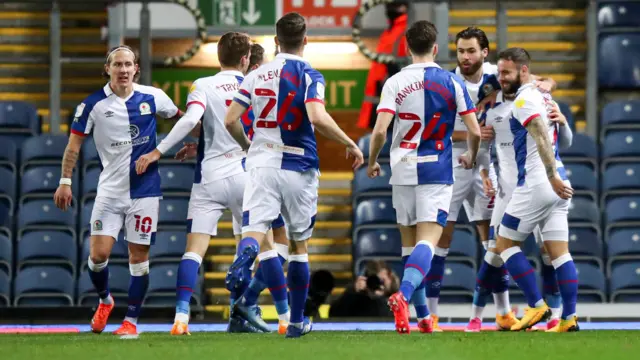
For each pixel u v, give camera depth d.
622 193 41.25
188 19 50.56
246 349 19.16
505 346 20.17
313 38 50.78
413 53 24.50
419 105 23.95
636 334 25.08
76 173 41.84
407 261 23.72
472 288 38.75
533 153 26.44
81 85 48.06
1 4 48.44
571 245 39.78
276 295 25.25
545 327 30.31
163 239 40.12
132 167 25.89
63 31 48.75
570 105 47.69
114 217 26.03
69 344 21.14
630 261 39.81
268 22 50.38
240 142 23.14
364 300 35.31
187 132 25.77
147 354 18.30
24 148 42.28
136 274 26.06
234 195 26.59
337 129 21.86
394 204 24.61
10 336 26.05
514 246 27.27
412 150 24.08
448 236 29.33
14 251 40.91
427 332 26.11
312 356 17.69
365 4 45.06
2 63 47.38
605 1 46.31
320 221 44.72
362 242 40.31
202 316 39.41
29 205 40.91
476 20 47.69
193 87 26.47
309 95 21.91
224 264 42.75
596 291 39.00
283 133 22.12
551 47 48.09
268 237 25.27
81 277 39.47
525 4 48.12
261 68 22.41
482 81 28.23
